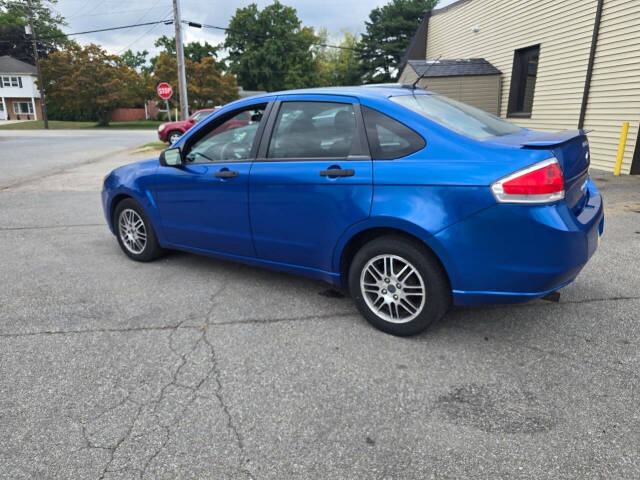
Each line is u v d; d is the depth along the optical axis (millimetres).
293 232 3402
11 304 3729
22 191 9141
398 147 2918
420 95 3373
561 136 2830
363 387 2555
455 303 2836
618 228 5613
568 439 2119
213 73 44688
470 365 2750
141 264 4672
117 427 2258
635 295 3699
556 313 3412
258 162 3514
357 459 2031
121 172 4680
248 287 4012
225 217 3787
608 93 9656
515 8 12805
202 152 3949
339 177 3062
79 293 3939
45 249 5250
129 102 46750
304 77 54406
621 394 2445
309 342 3059
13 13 67438
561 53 11039
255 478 1935
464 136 2783
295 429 2229
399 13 43000
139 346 3035
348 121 3141
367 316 3213
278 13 53406
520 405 2373
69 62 45281
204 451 2092
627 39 9016
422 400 2432
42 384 2619
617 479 1885
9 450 2111
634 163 9141
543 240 2531
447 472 1948
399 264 3020
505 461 1998
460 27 16156
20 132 35219
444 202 2691
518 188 2502
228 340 3102
